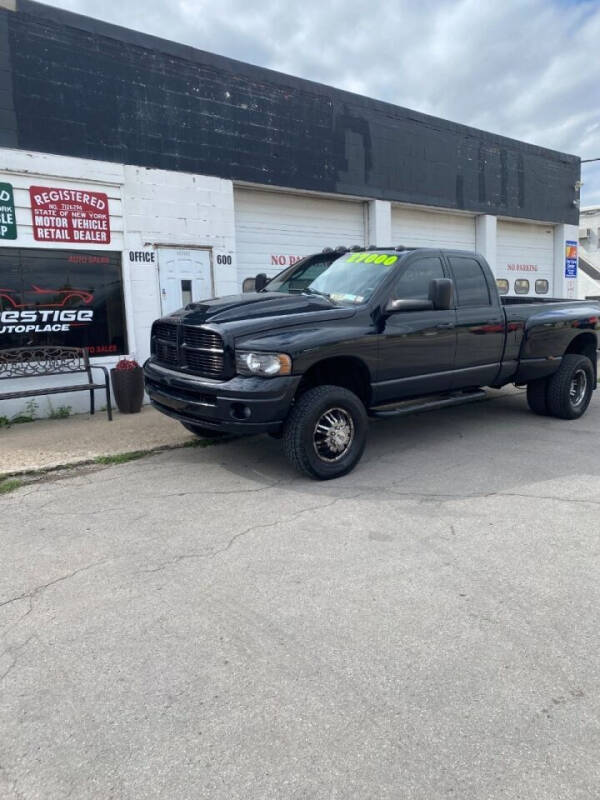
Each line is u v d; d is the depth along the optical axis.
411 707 2.36
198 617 3.03
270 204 10.34
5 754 2.14
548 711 2.33
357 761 2.09
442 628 2.91
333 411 5.09
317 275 6.26
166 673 2.59
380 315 5.41
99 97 7.94
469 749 2.14
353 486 4.98
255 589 3.30
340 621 2.98
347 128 10.70
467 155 12.96
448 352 6.00
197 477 5.28
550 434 6.77
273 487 4.98
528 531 4.05
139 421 7.36
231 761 2.09
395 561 3.62
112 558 3.71
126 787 1.99
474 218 13.92
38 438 6.54
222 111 9.11
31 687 2.50
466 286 6.32
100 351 8.30
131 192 8.34
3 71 7.18
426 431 6.94
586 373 7.64
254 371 4.68
